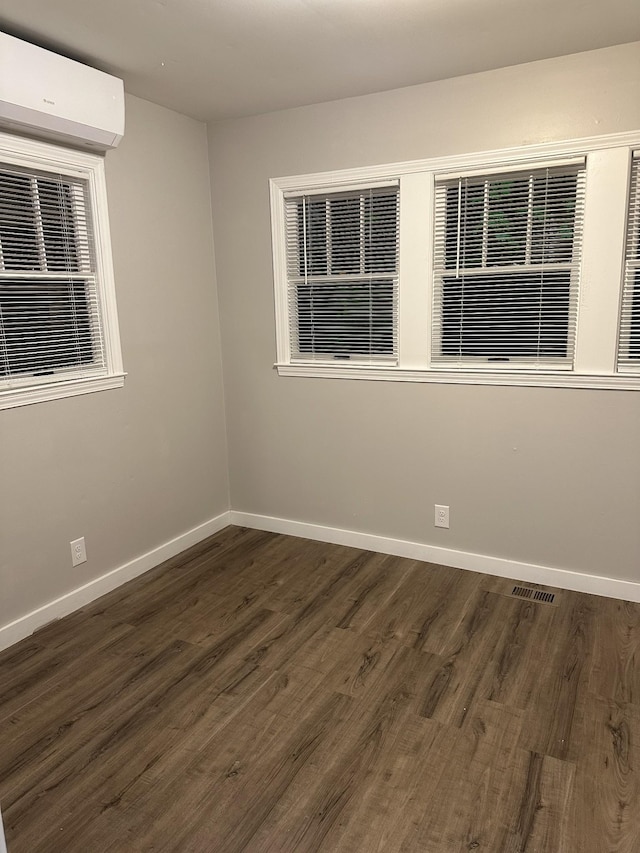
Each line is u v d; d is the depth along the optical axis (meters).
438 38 2.51
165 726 2.19
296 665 2.55
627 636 2.71
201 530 3.90
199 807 1.84
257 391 3.89
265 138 3.51
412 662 2.55
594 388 2.94
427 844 1.70
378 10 2.25
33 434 2.79
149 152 3.28
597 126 2.73
